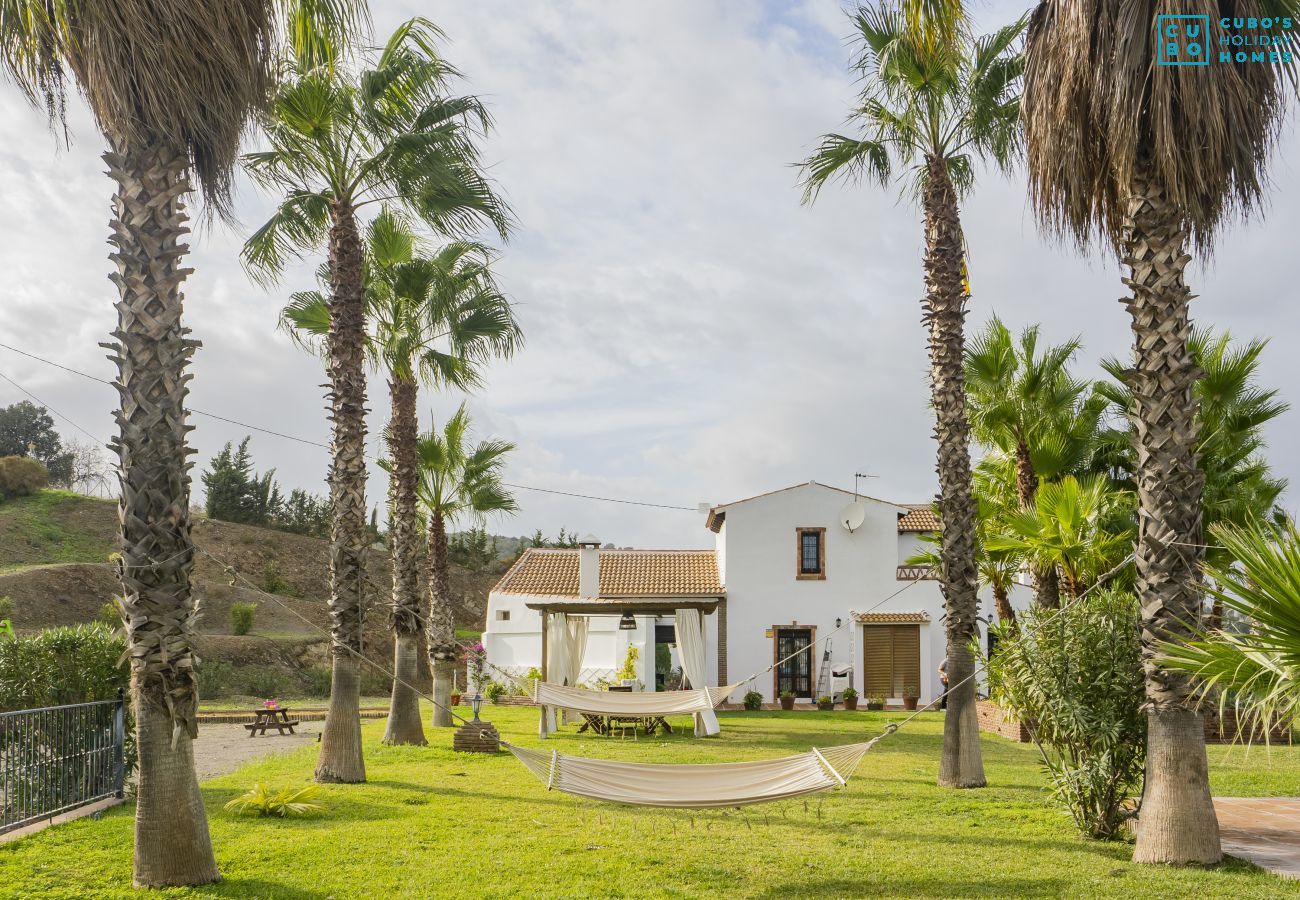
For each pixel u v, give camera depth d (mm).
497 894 6930
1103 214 8383
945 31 8656
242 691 29172
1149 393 7797
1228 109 7199
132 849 7867
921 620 28328
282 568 42844
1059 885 7102
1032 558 16984
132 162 7098
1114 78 7418
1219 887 6777
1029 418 17953
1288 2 7281
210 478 46688
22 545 37281
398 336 16281
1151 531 7707
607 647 29203
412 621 16625
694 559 32719
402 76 12781
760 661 29141
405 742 16281
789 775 8789
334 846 8305
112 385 7031
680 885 7227
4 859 7488
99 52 6598
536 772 8711
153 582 6996
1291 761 14555
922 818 9914
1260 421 17641
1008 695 9188
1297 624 5066
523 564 32375
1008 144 12594
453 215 13461
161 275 7094
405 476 16859
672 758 15398
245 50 7066
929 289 12914
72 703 9945
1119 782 8641
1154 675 7672
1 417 52844
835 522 29547
